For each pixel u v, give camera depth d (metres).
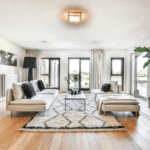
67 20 2.55
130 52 5.21
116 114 2.69
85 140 1.64
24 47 5.32
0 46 3.82
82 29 3.09
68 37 3.81
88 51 5.68
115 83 3.96
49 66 5.82
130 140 1.64
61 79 5.76
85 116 2.51
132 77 5.30
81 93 3.59
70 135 1.77
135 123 2.21
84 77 5.79
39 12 2.21
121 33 3.38
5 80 3.83
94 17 2.40
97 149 1.45
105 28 3.01
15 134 1.79
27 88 2.71
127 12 2.19
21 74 5.31
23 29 3.12
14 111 2.65
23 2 1.89
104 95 3.20
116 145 1.53
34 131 1.87
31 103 2.48
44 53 5.77
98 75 5.59
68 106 3.25
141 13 2.22
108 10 2.12
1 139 1.65
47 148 1.46
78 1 1.86
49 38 3.93
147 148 1.47
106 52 5.65
